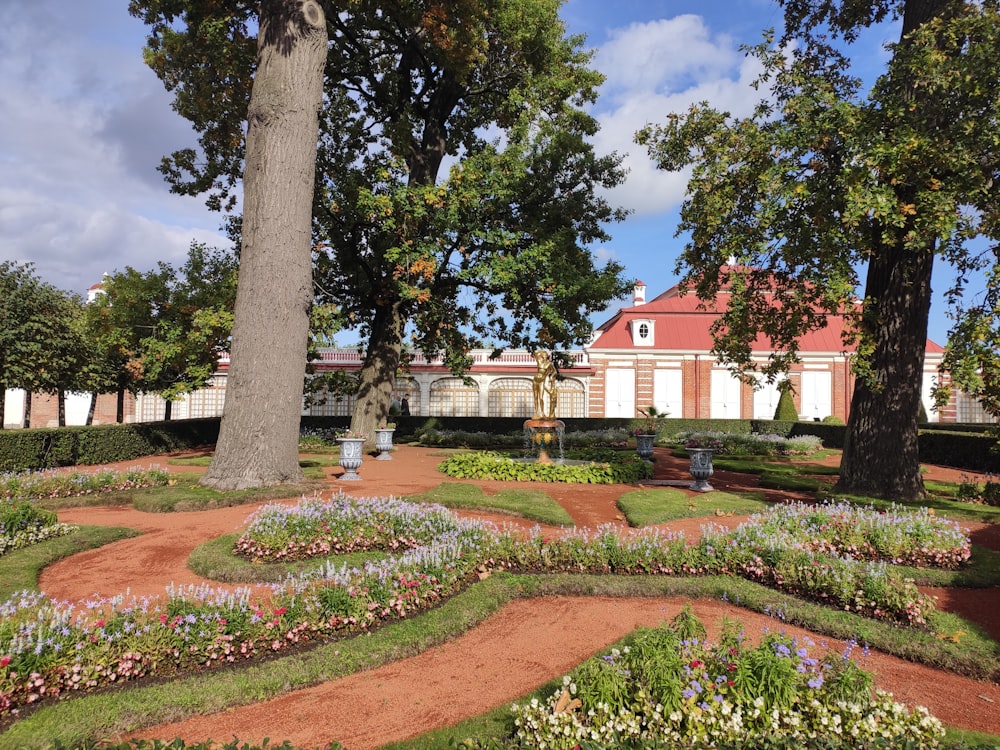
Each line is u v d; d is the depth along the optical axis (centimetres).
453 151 2322
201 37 1538
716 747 290
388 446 1828
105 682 406
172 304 1916
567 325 1941
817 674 338
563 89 1808
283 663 439
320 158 1889
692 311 3672
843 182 894
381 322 2070
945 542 719
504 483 1296
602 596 619
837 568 610
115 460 1717
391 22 1836
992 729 379
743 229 1055
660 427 3120
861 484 1105
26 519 748
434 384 3434
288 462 1122
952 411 3441
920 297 1091
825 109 963
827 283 927
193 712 380
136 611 462
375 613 520
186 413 3344
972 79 855
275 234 1111
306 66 1140
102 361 2058
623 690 320
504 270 1697
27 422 2580
